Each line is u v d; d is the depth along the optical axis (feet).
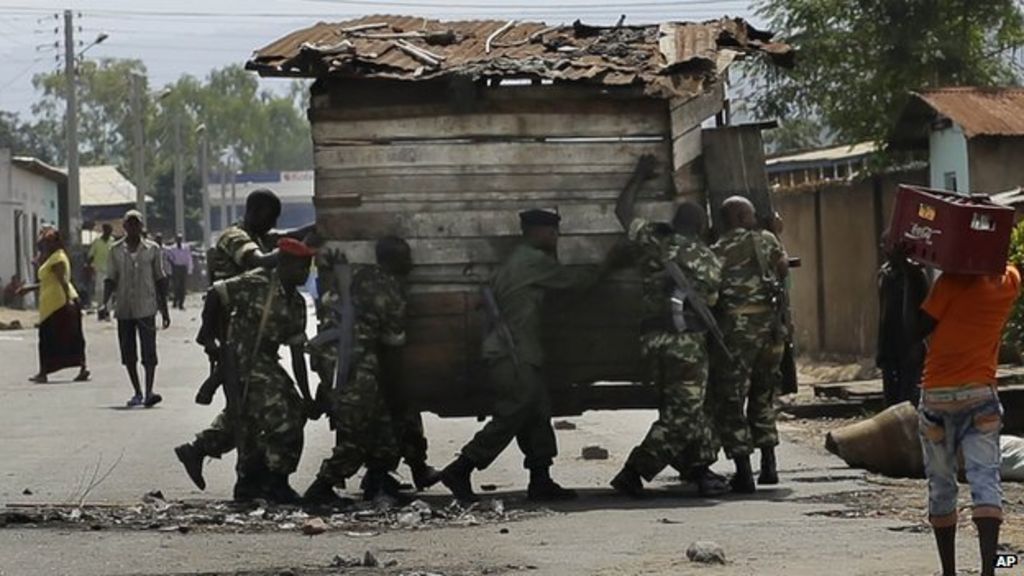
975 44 269.85
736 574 73.31
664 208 102.06
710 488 100.27
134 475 112.16
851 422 145.48
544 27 114.73
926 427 72.08
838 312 224.12
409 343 101.45
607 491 104.17
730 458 102.78
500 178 101.55
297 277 96.12
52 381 191.72
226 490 104.99
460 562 77.77
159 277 164.25
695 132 103.30
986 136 200.13
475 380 101.50
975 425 70.90
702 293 98.27
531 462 99.91
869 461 112.37
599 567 75.82
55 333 189.06
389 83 101.55
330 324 98.17
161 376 196.95
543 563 77.15
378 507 94.99
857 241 217.77
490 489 106.73
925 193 71.82
